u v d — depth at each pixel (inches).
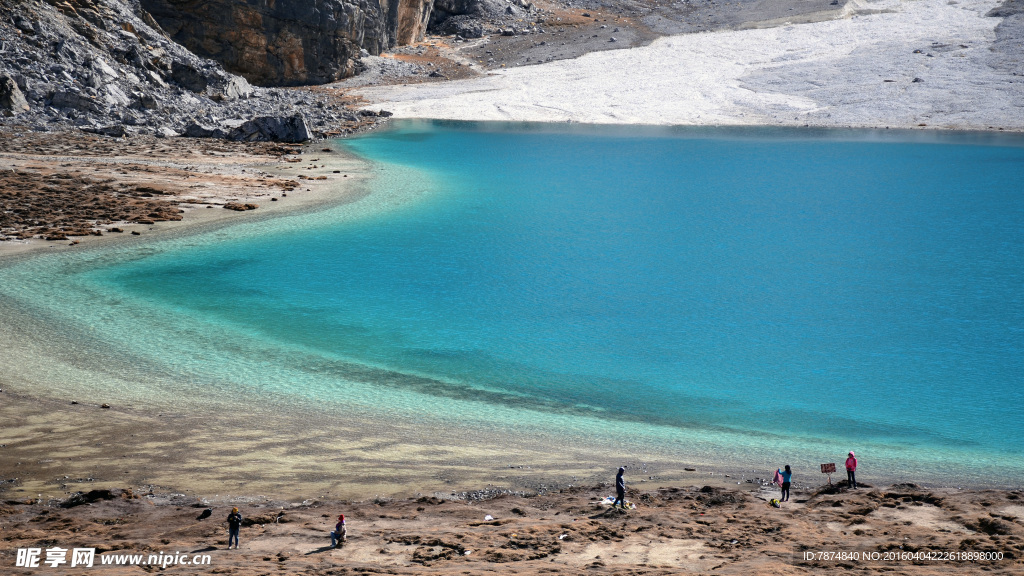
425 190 2992.1
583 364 1446.9
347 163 3415.4
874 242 2385.6
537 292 1871.3
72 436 1058.1
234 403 1204.5
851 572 669.3
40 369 1278.3
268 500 914.1
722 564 700.0
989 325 1667.1
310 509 883.4
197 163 3085.6
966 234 2479.1
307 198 2723.9
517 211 2728.8
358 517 863.1
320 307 1707.7
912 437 1165.7
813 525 831.7
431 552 739.4
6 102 3373.5
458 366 1418.6
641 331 1622.8
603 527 816.3
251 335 1518.2
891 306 1797.5
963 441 1149.7
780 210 2827.3
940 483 1002.7
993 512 840.9
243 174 2977.4
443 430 1146.7
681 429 1187.9
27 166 2733.8
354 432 1122.0
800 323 1683.1
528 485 979.9
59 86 3558.1
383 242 2258.9
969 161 3782.0
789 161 3821.4
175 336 1481.3
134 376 1284.4
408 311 1708.9
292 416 1167.6
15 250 1937.7
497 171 3447.3
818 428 1198.9
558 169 3543.3
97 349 1385.3
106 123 3543.3
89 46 3892.7
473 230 2445.9
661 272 2053.4
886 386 1363.2
